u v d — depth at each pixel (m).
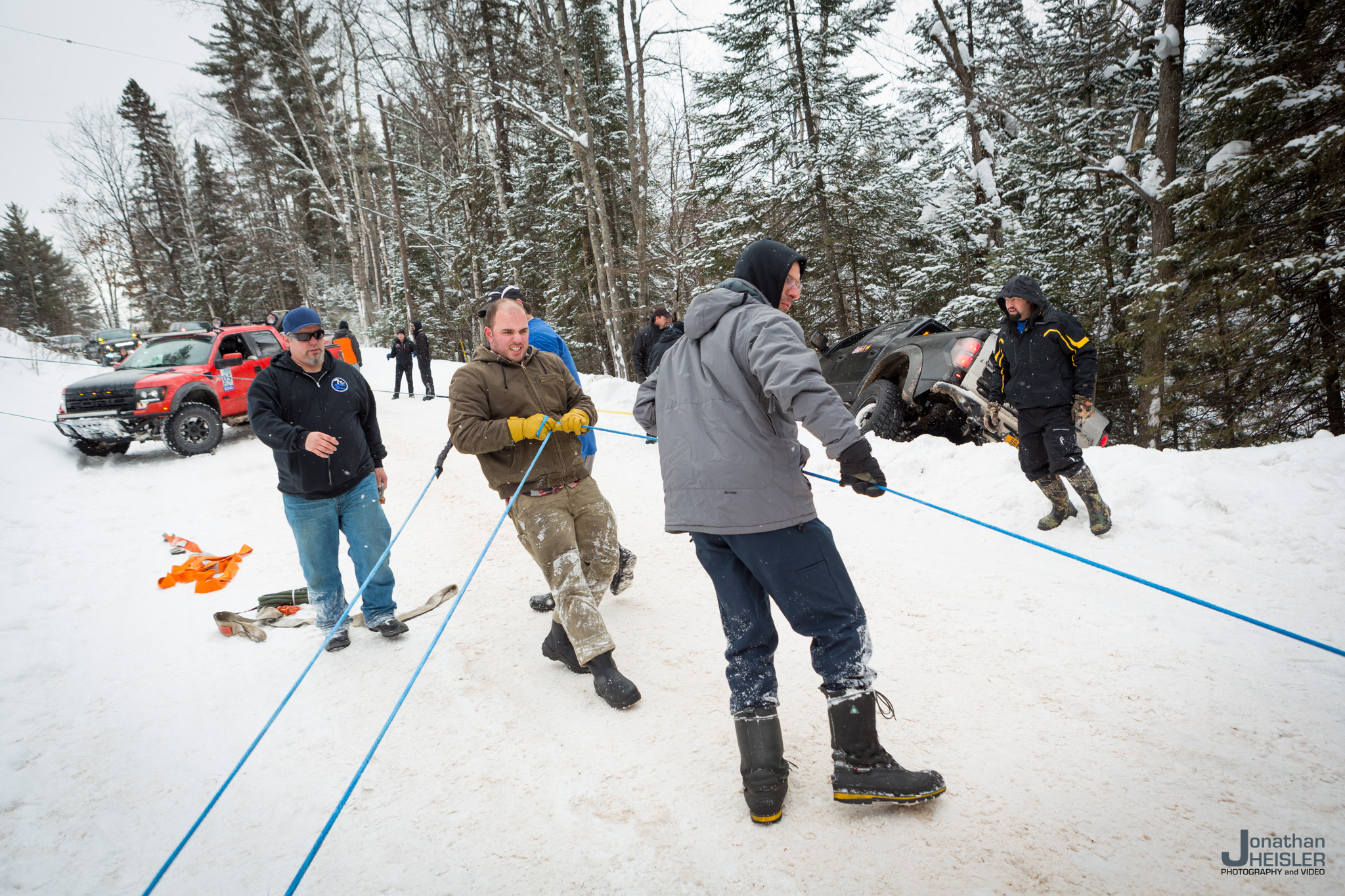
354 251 31.75
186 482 9.02
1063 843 1.98
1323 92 7.66
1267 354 8.22
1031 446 4.37
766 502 2.13
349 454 3.89
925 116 19.59
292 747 3.01
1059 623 3.28
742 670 2.27
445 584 4.84
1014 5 18.61
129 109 41.31
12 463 8.67
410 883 2.14
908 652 3.21
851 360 9.07
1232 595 3.28
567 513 3.25
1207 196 7.94
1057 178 13.36
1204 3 10.31
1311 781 2.09
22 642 4.23
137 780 2.85
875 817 2.18
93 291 56.25
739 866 2.05
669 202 22.77
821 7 16.56
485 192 23.34
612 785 2.52
